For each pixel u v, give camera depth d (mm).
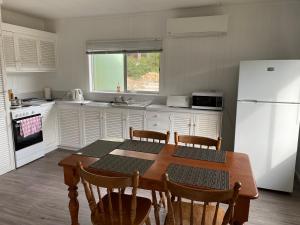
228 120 3709
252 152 2912
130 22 3971
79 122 4113
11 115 3373
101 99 4383
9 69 3523
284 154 2797
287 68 2613
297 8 3186
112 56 4316
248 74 2766
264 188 2963
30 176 3293
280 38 3312
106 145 2213
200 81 3770
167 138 2336
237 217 1474
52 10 3752
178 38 3750
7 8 3643
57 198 2750
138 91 4250
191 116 3459
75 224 1988
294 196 2863
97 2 3291
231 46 3531
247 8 3369
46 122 4039
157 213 1897
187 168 1735
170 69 3885
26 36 3773
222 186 1477
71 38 4379
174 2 3279
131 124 3801
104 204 1836
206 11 3539
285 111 2699
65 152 4207
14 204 2623
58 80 4633
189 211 1748
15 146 3471
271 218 2436
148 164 1796
